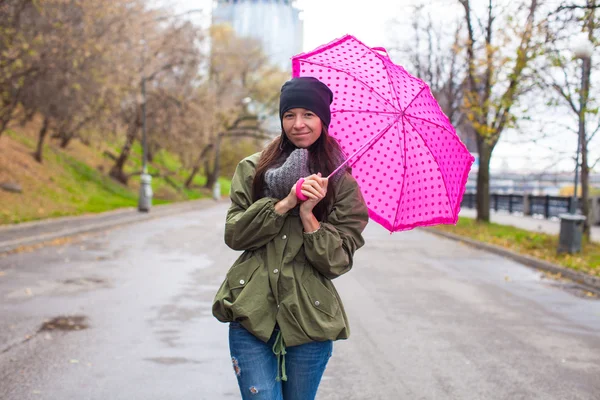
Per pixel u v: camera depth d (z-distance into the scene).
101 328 6.99
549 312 8.55
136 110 35.81
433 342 6.73
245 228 2.60
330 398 4.94
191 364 5.73
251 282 2.64
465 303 9.00
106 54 22.41
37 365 5.61
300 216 2.59
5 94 20.58
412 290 9.95
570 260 13.11
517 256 14.42
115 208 29.19
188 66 36.94
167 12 34.69
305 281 2.65
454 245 17.84
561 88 14.59
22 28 20.08
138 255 13.69
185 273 11.11
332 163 2.72
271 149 2.76
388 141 3.03
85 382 5.18
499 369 5.80
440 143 3.01
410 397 4.99
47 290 9.26
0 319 7.32
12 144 31.06
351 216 2.71
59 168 32.38
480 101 19.83
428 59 26.50
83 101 24.39
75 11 20.86
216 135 46.72
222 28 44.47
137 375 5.39
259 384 2.65
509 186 48.72
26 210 22.36
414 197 3.13
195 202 42.84
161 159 53.91
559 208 28.69
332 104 3.07
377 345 6.55
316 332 2.62
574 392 5.20
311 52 3.08
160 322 7.32
